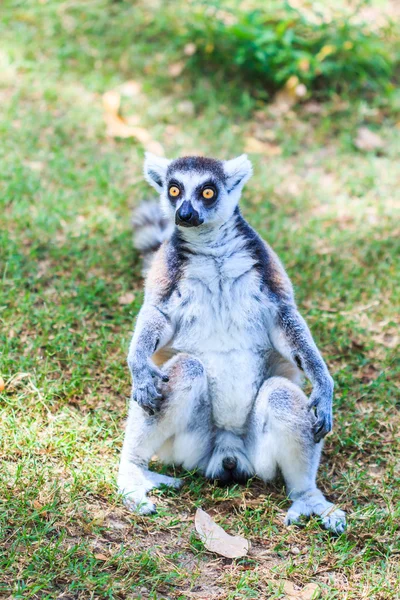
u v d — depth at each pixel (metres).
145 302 5.63
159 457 5.67
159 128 10.24
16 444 5.54
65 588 4.48
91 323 7.09
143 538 4.96
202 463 5.65
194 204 5.45
